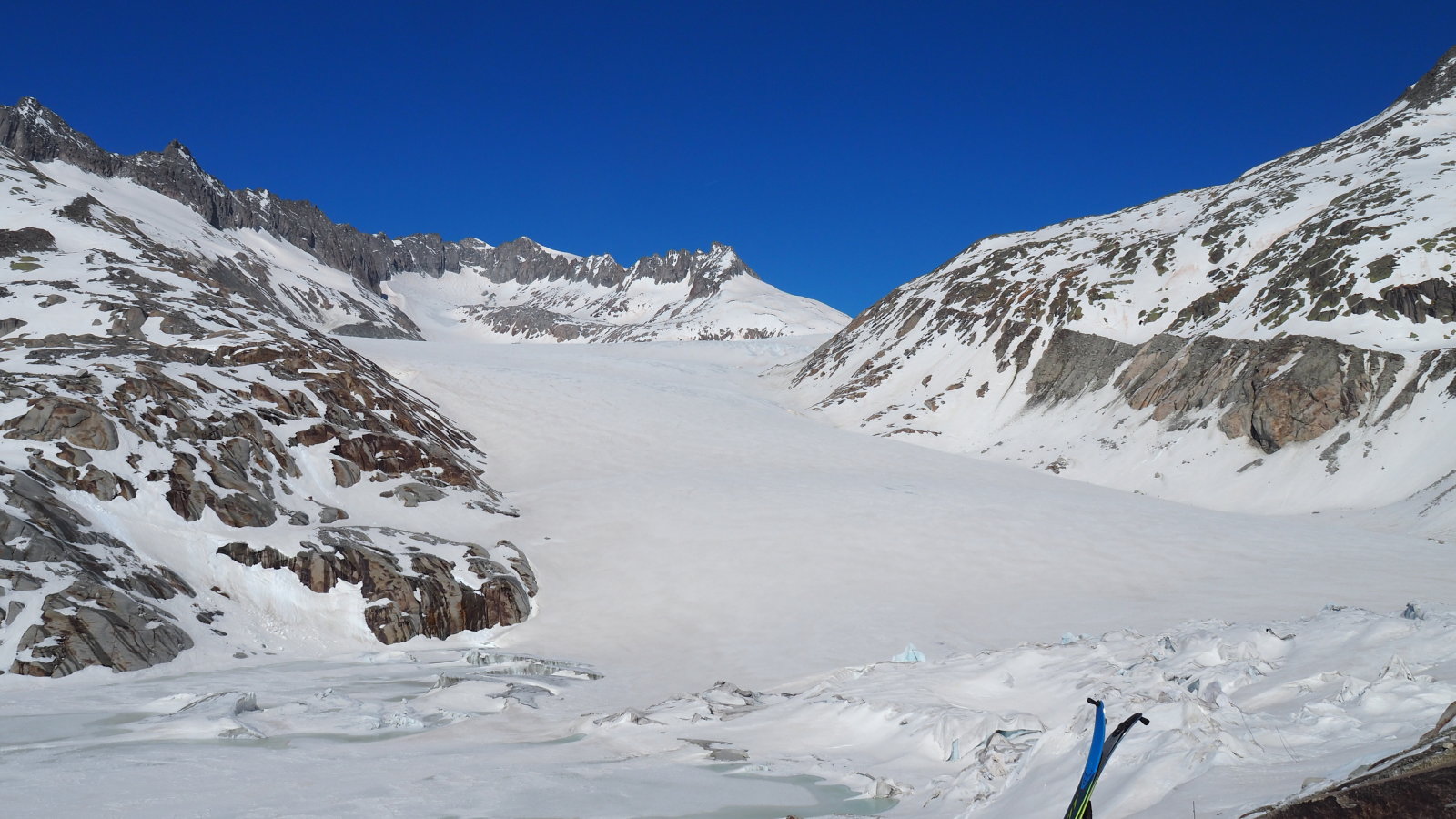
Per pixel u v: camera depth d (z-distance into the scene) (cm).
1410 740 665
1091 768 552
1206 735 779
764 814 1020
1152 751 784
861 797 1054
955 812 903
